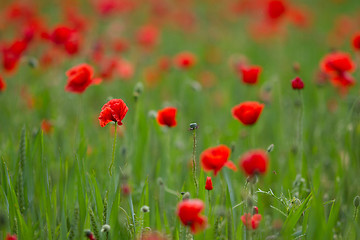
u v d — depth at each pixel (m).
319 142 6.05
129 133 5.32
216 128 6.48
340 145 5.87
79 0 16.94
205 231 3.53
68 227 3.94
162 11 14.40
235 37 14.66
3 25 11.55
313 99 8.04
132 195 4.68
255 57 12.02
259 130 6.55
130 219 3.77
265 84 7.83
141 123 5.53
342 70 5.44
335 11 17.66
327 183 5.25
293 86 4.70
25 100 7.11
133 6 14.01
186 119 7.46
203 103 8.04
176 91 9.14
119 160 4.35
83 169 3.85
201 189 3.62
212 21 16.06
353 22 13.16
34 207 4.14
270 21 11.09
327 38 12.67
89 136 6.11
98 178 4.82
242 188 3.87
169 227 4.18
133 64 9.98
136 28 14.80
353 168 4.96
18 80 8.29
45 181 3.90
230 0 19.14
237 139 5.79
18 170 4.05
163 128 5.62
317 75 7.95
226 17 16.44
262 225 3.74
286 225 3.56
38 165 4.25
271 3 9.63
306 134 5.97
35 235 3.84
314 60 11.09
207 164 3.30
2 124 6.60
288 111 7.33
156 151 5.87
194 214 2.85
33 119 6.77
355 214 3.63
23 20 11.20
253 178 3.17
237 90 8.95
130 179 4.95
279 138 6.41
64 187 4.02
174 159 5.32
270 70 10.30
